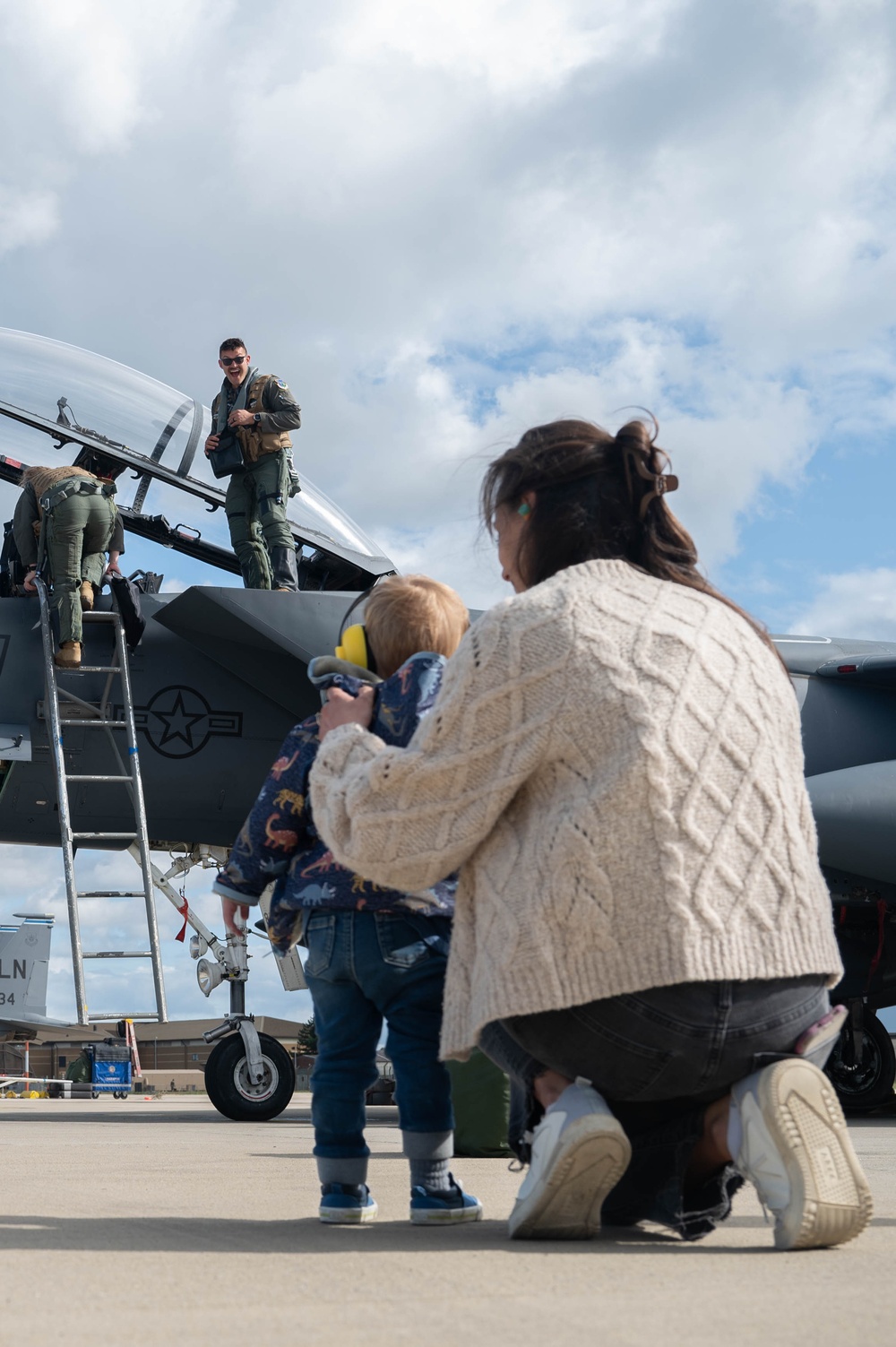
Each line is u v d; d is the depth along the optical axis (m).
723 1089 1.80
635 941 1.65
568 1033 1.73
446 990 1.85
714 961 1.65
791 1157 1.68
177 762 8.13
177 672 8.20
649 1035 1.69
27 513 7.80
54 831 8.16
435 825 1.75
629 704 1.70
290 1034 56.91
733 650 1.81
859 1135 5.91
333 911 2.16
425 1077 2.14
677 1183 1.89
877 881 8.24
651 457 1.99
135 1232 1.90
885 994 8.90
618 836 1.66
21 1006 44.25
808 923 1.75
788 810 1.76
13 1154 4.15
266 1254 1.62
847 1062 8.59
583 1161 1.70
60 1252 1.64
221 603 7.55
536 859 1.71
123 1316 1.14
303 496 8.65
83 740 7.99
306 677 8.18
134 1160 3.88
